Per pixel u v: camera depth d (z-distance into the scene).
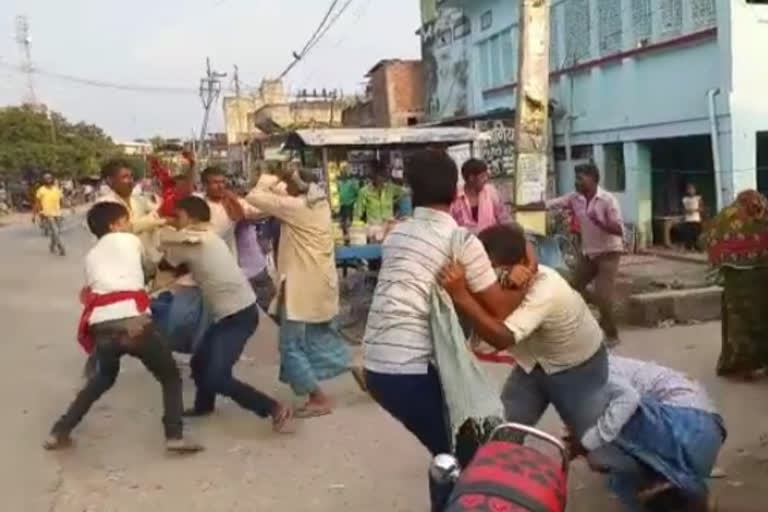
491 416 3.88
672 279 11.09
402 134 11.62
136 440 6.20
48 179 20.20
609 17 16.41
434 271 3.95
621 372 4.45
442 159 4.08
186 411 6.70
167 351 5.88
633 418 4.24
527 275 4.05
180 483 5.36
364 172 13.40
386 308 4.03
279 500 5.03
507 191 16.70
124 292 5.77
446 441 4.08
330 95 43.88
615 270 8.15
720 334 8.52
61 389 7.65
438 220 4.04
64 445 6.04
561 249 9.60
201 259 6.00
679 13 14.46
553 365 4.25
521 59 8.76
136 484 5.38
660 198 16.12
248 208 7.94
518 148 8.81
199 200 6.15
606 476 4.99
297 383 6.46
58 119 70.94
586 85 17.47
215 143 61.81
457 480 2.70
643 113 15.59
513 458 2.65
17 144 55.69
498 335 3.93
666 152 16.16
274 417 6.19
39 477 5.54
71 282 14.92
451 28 24.64
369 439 5.98
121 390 7.51
